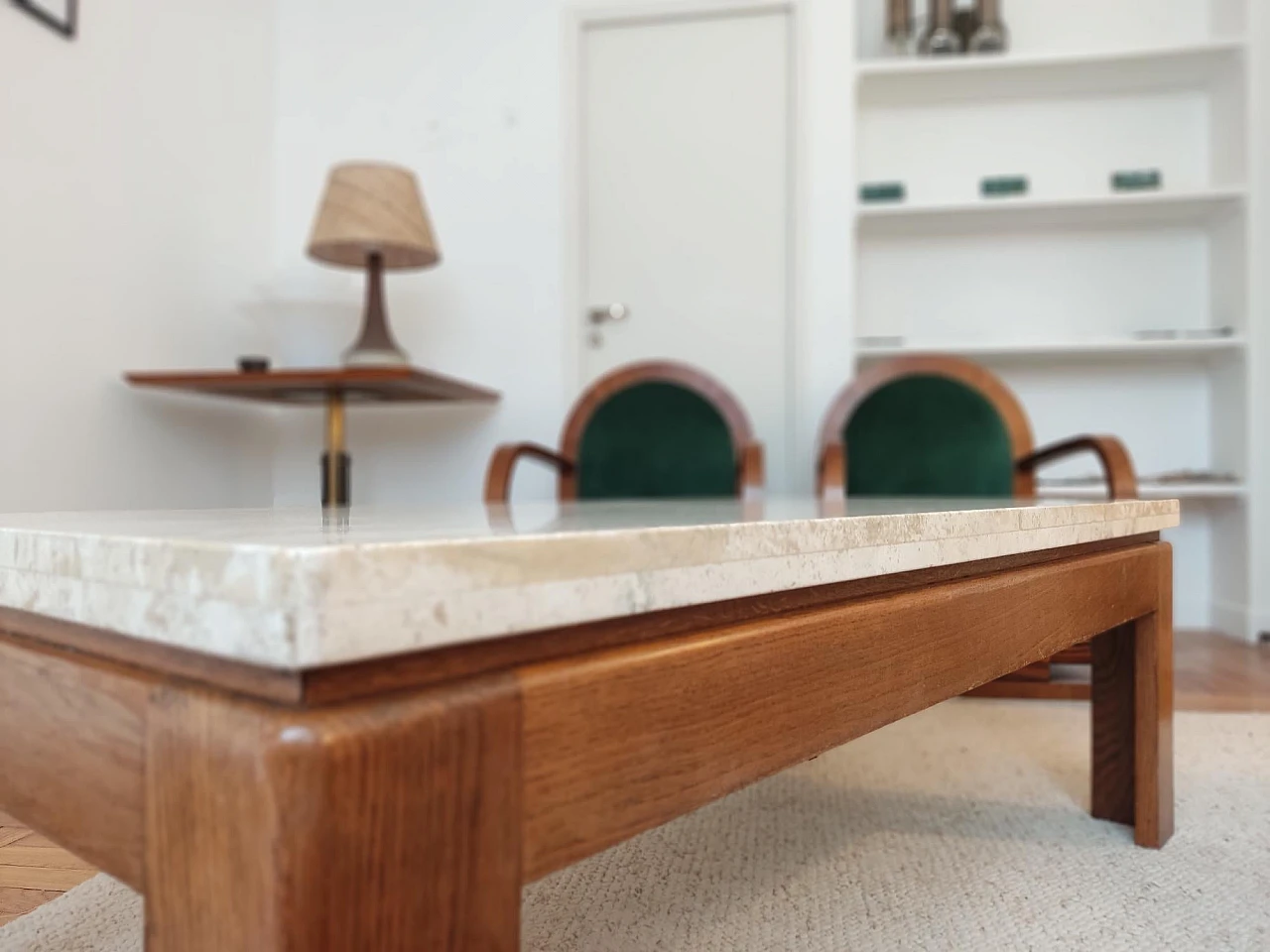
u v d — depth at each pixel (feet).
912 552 1.52
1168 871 2.80
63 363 6.12
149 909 0.89
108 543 0.95
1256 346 7.77
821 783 3.71
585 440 7.02
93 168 6.40
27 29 5.80
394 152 8.85
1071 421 8.78
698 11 8.45
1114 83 8.46
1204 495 8.33
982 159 8.84
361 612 0.77
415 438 8.77
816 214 8.26
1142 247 8.67
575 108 8.60
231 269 8.17
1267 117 7.75
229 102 8.15
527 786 0.93
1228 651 7.22
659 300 8.60
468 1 8.76
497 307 8.69
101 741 0.98
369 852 0.78
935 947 2.31
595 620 1.00
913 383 6.61
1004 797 3.52
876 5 8.83
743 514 2.05
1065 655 4.81
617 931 2.40
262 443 8.59
